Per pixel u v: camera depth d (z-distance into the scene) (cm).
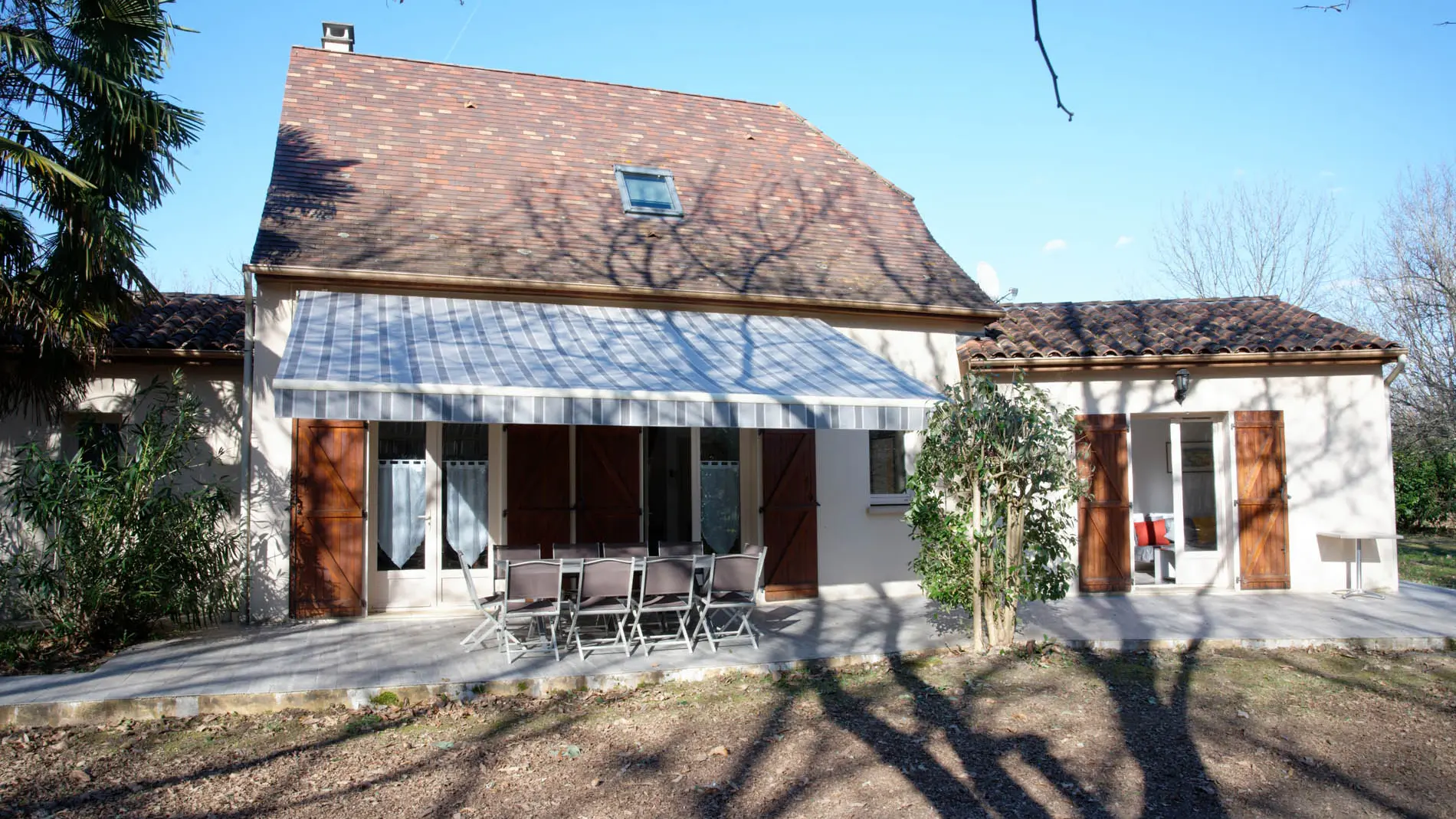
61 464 1210
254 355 1424
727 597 1308
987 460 1256
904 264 1870
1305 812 769
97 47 1287
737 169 2016
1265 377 1719
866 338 1730
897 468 1752
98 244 1223
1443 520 3209
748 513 1672
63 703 964
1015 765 864
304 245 1459
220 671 1103
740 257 1745
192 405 1306
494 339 1342
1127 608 1550
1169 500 2073
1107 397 1705
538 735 941
